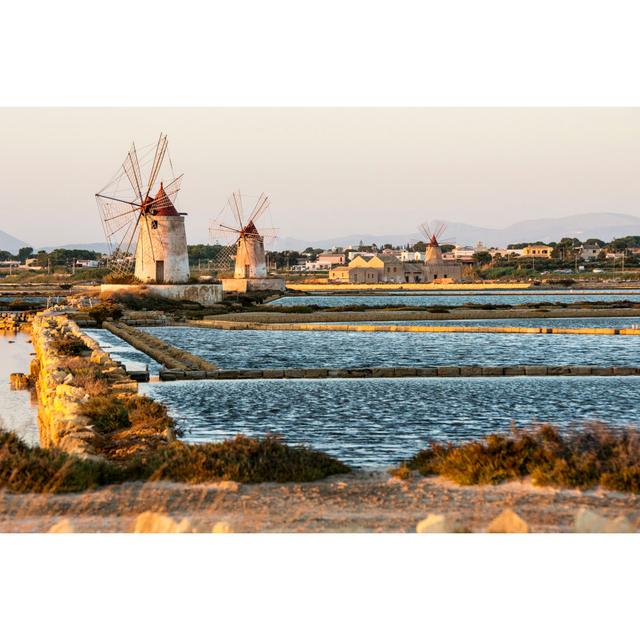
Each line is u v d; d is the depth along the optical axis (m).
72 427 37.16
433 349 93.69
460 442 39.62
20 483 24.47
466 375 69.06
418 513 22.42
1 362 92.25
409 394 57.53
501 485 25.34
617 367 70.00
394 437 41.50
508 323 138.00
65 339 85.31
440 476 26.98
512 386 61.97
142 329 127.25
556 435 29.11
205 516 22.19
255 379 66.69
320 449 38.34
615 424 45.47
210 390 59.78
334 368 70.56
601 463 26.09
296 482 26.16
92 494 24.20
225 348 95.19
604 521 20.78
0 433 28.41
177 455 27.59
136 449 33.16
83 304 169.88
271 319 143.00
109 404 43.00
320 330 123.81
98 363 64.69
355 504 23.41
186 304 169.88
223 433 42.62
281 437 41.06
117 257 182.12
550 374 69.38
